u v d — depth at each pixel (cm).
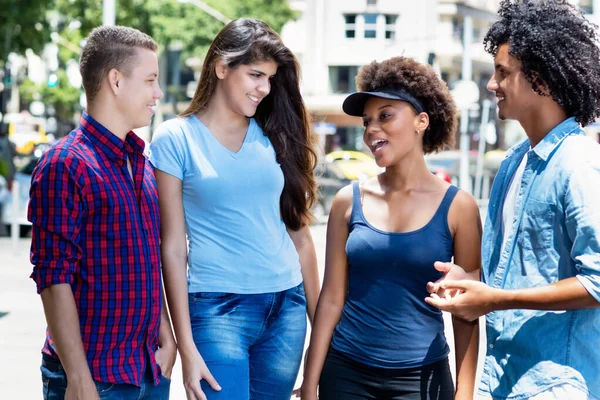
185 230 394
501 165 349
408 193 371
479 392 334
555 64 312
